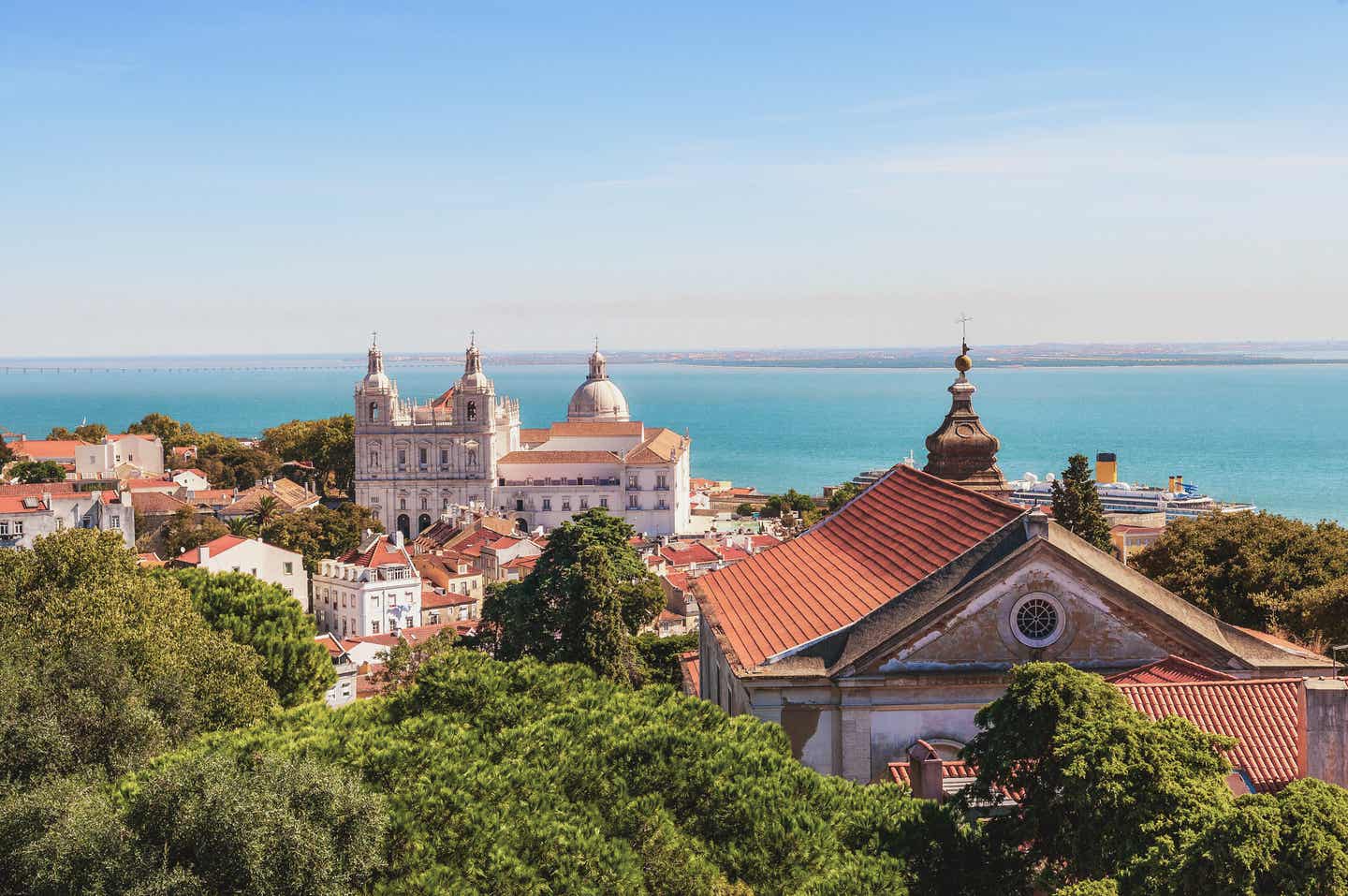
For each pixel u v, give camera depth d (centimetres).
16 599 7512
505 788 4234
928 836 3850
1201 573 8025
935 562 5266
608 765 4344
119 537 8169
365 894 3931
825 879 3628
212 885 3875
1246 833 3066
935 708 4888
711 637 6606
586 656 9188
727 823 4094
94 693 5706
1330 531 8338
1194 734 3594
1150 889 3138
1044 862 3803
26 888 4066
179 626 7688
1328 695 3906
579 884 3762
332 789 4053
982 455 7888
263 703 7319
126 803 4241
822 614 5369
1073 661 4909
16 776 5175
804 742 4950
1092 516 9975
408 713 5203
